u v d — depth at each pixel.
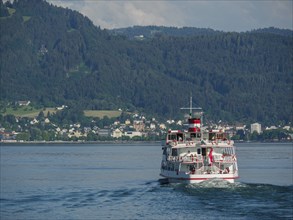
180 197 162.62
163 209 151.25
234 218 140.12
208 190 169.38
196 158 178.25
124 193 179.50
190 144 182.62
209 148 182.12
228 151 183.50
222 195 162.75
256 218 139.62
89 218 146.50
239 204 152.38
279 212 144.25
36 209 159.00
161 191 173.62
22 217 149.50
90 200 170.12
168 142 189.88
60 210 156.50
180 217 142.75
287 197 159.25
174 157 184.62
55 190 197.25
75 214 151.12
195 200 158.25
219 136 189.12
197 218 141.25
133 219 143.62
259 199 157.62
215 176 174.38
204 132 189.12
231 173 175.25
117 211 152.38
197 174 174.25
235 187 171.38
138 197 169.25
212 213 144.88
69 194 184.38
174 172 183.12
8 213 154.50
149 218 143.62
